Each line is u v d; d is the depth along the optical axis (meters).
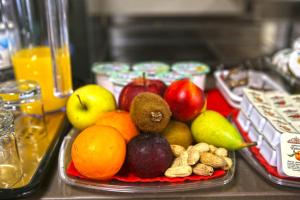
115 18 2.27
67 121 0.70
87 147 0.48
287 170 0.50
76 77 0.90
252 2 2.23
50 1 0.63
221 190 0.51
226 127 0.55
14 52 0.76
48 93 0.74
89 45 1.61
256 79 0.92
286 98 0.70
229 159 0.53
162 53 2.18
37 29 0.78
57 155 0.59
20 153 0.60
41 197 0.50
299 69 0.80
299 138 0.53
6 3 0.75
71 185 0.52
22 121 0.71
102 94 0.60
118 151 0.48
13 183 0.50
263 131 0.58
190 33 2.23
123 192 0.50
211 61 1.99
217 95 0.87
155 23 2.26
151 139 0.50
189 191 0.50
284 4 2.16
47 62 0.71
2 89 0.63
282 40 2.16
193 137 0.57
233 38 2.22
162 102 0.52
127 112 0.58
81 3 1.45
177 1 2.32
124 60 2.09
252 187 0.52
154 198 0.49
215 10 2.34
